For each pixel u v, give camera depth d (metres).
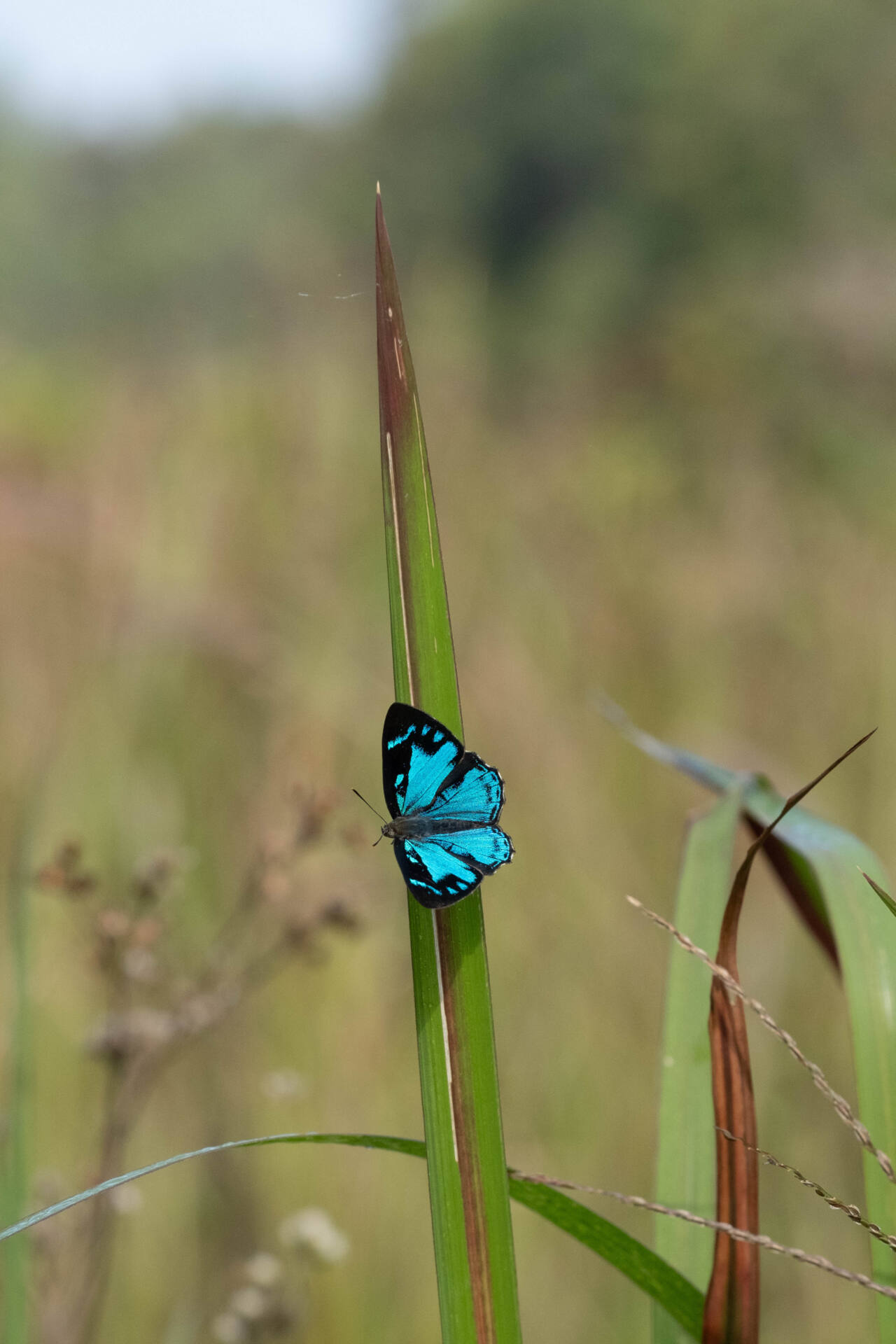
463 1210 1.34
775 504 4.14
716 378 6.64
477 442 3.71
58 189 17.31
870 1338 1.53
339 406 3.36
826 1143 1.68
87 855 2.03
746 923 2.02
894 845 2.15
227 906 1.94
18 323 5.99
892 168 12.06
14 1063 1.43
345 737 2.49
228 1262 1.56
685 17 14.68
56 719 2.25
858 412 6.60
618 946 2.07
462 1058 1.34
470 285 4.07
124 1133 1.48
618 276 13.60
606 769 2.60
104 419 3.45
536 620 3.10
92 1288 1.47
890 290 7.59
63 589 2.63
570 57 15.17
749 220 12.82
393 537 1.35
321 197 10.05
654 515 4.20
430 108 15.57
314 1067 1.78
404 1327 1.55
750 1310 1.35
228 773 2.40
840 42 13.07
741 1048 1.35
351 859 1.99
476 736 2.50
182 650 2.58
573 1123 1.81
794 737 2.76
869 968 1.37
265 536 2.99
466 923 1.35
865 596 3.09
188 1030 1.49
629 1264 1.36
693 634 3.14
